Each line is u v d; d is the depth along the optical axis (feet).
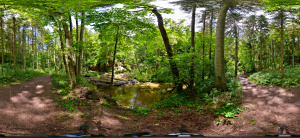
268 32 57.72
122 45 40.40
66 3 21.20
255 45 73.26
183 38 58.49
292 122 14.43
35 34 74.79
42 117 17.69
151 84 62.59
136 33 35.06
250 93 26.02
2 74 35.37
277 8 28.40
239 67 109.91
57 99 23.66
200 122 17.25
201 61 29.37
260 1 24.07
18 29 72.02
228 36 43.98
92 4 22.27
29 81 35.32
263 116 16.49
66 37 27.71
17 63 87.81
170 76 31.14
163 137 11.39
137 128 15.90
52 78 39.01
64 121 17.33
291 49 71.36
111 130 15.12
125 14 29.01
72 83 28.27
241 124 15.39
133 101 34.32
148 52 66.33
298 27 44.37
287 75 33.53
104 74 85.71
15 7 22.81
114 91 47.06
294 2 24.49
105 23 29.96
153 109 24.75
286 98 21.30
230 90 26.17
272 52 71.31
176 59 28.48
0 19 41.81
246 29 50.60
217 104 21.33
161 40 57.52
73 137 11.93
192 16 30.66
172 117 19.92
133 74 81.97
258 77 39.75
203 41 35.40
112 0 21.53
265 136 11.77
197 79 31.35
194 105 23.31
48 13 26.09
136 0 23.17
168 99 28.04
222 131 14.38
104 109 23.18
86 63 90.27
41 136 12.19
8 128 13.88
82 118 18.78
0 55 84.64
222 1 25.09
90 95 25.99
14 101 21.38
